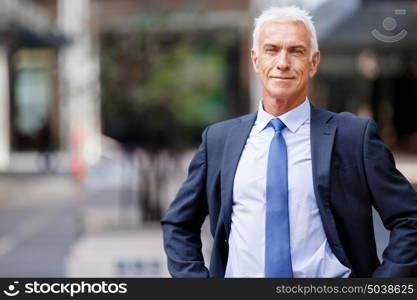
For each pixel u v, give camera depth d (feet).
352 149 15.98
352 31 60.90
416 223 15.56
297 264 15.71
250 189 16.17
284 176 15.96
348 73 91.66
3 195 98.58
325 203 15.69
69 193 98.78
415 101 121.60
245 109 146.72
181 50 81.20
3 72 151.74
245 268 16.06
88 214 73.10
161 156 69.36
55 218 75.15
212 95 139.95
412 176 84.17
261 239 15.94
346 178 15.85
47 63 153.69
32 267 48.93
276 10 16.40
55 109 158.40
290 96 16.15
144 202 67.82
